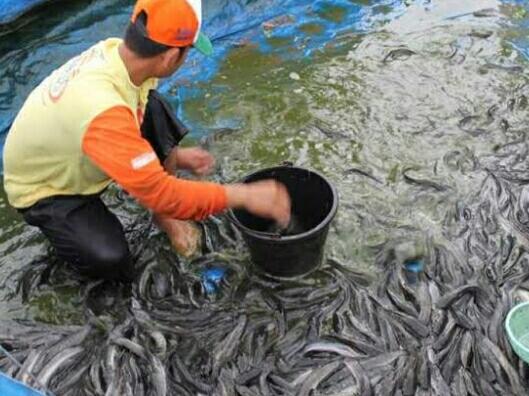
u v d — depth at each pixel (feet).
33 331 11.37
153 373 10.45
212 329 11.21
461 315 11.10
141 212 13.35
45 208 11.08
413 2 18.97
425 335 10.88
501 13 18.48
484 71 16.53
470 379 10.26
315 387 10.22
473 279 11.71
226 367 10.61
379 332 11.00
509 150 14.34
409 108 15.56
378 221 12.91
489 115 15.26
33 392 8.55
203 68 16.99
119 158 9.70
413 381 10.23
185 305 11.65
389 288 11.64
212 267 12.26
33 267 12.44
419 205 13.23
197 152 13.29
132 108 10.56
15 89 16.37
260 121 15.40
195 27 9.93
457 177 13.75
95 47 10.70
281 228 11.67
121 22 17.99
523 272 11.80
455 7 18.78
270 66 17.01
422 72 16.57
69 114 10.00
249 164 14.34
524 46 17.25
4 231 13.23
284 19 18.49
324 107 15.69
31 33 17.26
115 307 11.68
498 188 13.35
